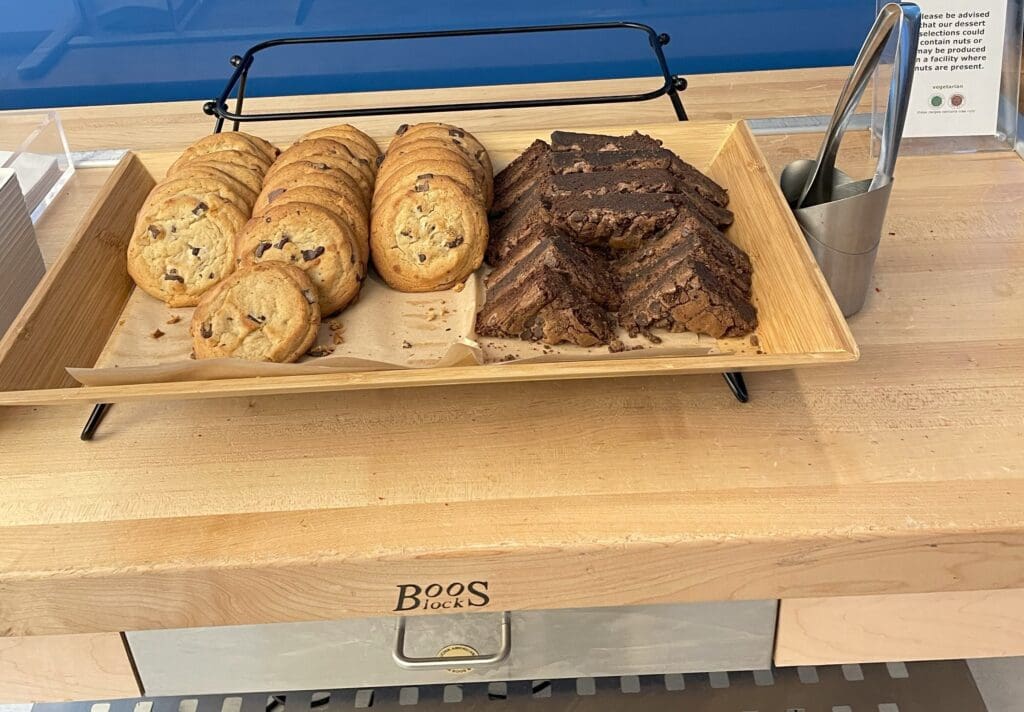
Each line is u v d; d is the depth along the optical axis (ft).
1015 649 2.85
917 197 3.73
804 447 2.66
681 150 3.80
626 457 2.66
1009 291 3.21
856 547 2.43
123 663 2.80
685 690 3.34
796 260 2.82
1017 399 2.79
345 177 3.44
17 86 6.41
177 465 2.70
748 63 6.51
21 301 3.22
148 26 6.18
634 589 2.53
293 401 2.91
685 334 3.03
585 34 6.37
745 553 2.43
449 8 6.20
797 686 3.34
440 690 3.37
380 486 2.60
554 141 3.64
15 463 2.72
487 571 2.46
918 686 3.35
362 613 2.58
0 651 2.73
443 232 3.19
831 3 6.20
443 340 3.02
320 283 3.07
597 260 3.30
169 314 3.20
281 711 3.34
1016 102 3.93
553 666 2.96
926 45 3.80
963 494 2.49
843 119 2.95
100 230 3.28
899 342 3.02
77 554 2.43
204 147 3.69
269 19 6.20
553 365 2.52
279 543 2.44
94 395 2.48
